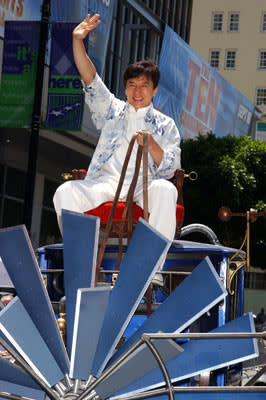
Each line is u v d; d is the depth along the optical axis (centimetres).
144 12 3281
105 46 2002
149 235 271
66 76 1296
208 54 5712
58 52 1293
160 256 267
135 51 3192
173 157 475
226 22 5694
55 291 476
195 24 5744
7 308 274
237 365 444
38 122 1294
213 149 2625
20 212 2428
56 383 271
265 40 5619
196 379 376
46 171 2558
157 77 488
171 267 493
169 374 264
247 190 2595
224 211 517
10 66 1312
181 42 2733
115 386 263
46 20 1286
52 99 1298
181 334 246
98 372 265
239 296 464
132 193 363
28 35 1305
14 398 260
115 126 490
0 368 276
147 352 260
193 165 2609
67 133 2284
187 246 480
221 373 399
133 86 484
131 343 276
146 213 352
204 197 2586
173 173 485
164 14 3709
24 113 1304
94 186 459
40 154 2461
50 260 491
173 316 268
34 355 272
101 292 271
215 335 244
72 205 446
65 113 1292
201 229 609
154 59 3391
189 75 2884
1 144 2217
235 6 5672
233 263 461
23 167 2419
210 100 3216
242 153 2639
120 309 270
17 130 2089
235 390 251
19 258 280
